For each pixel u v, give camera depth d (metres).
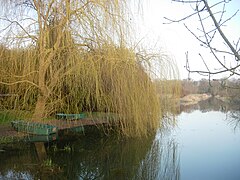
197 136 13.88
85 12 9.51
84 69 9.73
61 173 7.66
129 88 10.62
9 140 10.41
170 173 8.20
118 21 9.67
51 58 9.86
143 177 7.83
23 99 10.46
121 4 9.81
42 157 8.94
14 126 10.84
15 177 7.12
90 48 9.99
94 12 9.52
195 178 7.76
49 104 10.31
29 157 8.83
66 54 10.05
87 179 7.52
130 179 7.71
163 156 10.07
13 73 10.30
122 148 10.94
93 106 11.59
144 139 11.36
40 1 10.00
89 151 10.20
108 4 9.55
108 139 12.12
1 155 8.96
